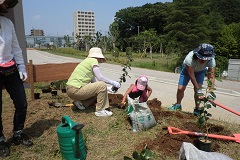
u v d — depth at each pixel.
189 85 10.83
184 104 7.11
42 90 6.41
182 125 4.23
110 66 19.78
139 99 4.69
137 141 3.57
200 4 28.94
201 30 28.77
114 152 3.24
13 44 3.12
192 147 2.75
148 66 22.58
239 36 37.12
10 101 5.47
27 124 4.06
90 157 3.13
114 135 3.74
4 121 4.21
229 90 10.31
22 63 3.22
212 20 39.06
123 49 66.62
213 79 4.70
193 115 4.85
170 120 4.45
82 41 61.06
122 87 9.57
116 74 14.56
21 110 3.21
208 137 3.71
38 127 3.94
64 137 2.79
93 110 4.75
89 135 3.70
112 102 5.45
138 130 3.87
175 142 3.49
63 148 2.85
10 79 3.04
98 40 49.56
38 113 4.59
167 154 3.20
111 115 4.47
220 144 3.61
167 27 30.08
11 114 4.58
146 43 44.72
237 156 3.30
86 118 4.34
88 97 4.45
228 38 36.72
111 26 49.78
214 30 37.50
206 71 4.71
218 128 4.17
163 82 11.94
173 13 28.86
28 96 5.94
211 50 4.24
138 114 3.86
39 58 28.86
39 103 5.24
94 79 4.80
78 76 4.31
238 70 17.02
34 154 3.17
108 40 49.72
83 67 4.33
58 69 5.96
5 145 3.15
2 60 2.91
